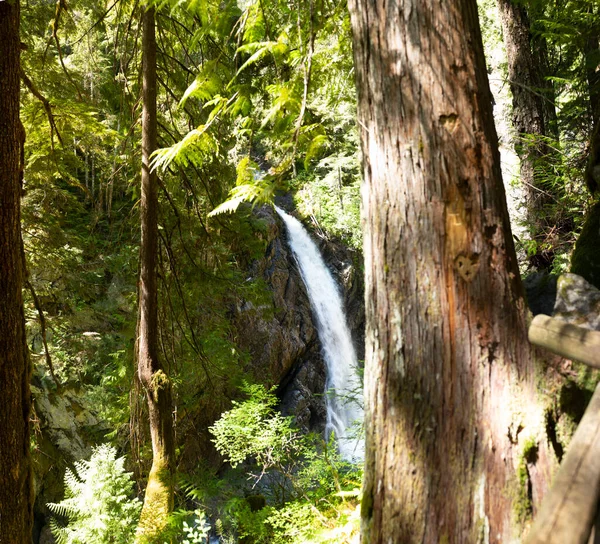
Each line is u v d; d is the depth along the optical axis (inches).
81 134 285.4
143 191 275.9
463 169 72.5
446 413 70.5
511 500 66.0
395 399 74.0
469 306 71.1
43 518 397.7
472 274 71.4
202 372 381.1
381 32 77.4
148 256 275.3
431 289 72.4
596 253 106.5
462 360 70.7
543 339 58.2
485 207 72.6
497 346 70.3
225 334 429.1
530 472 66.2
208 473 298.5
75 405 414.9
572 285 76.0
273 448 203.5
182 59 332.8
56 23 255.4
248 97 143.8
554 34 199.2
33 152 279.6
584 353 54.0
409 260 73.9
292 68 144.9
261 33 154.3
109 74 386.9
